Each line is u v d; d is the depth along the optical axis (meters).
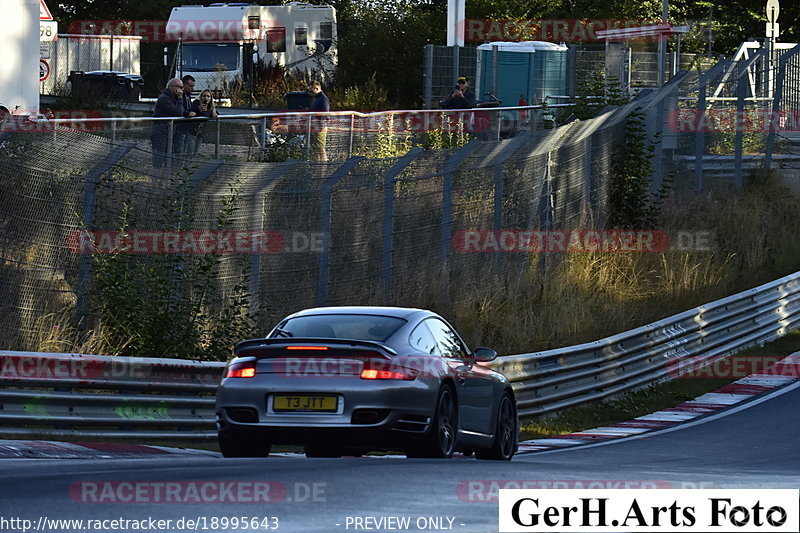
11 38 95.06
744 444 58.44
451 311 80.94
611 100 114.38
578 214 100.00
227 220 66.25
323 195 71.88
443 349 42.66
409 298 78.25
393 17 168.25
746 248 112.75
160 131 69.19
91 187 60.69
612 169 110.94
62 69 162.25
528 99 151.38
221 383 40.12
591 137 103.12
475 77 151.25
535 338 84.81
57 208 59.47
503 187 88.69
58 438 45.25
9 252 57.72
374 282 75.75
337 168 72.75
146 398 49.25
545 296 91.56
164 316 62.38
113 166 61.41
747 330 93.38
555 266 95.81
